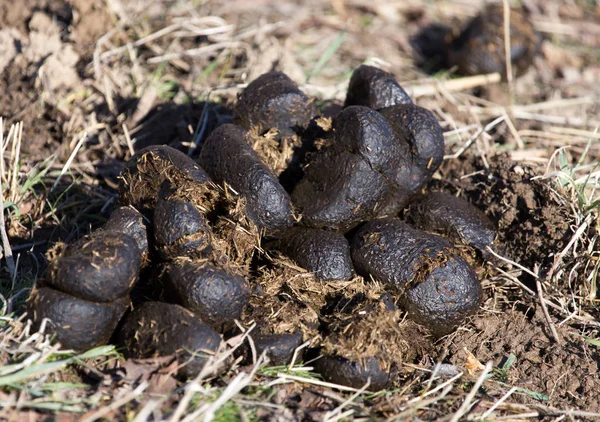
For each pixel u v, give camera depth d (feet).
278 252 3.82
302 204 3.87
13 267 3.84
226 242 3.75
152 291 3.73
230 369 3.61
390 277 3.77
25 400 3.50
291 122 3.96
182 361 3.54
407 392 3.69
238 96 4.01
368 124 3.82
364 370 3.62
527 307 3.92
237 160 3.81
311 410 3.59
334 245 3.79
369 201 3.85
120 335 3.61
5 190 4.02
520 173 4.07
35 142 4.24
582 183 4.09
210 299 3.59
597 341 3.82
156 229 3.67
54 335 3.56
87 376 3.58
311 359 3.68
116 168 4.22
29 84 4.35
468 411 3.66
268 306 3.71
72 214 4.10
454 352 3.79
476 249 3.91
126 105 4.39
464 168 4.16
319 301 3.76
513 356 3.79
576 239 3.92
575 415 3.69
